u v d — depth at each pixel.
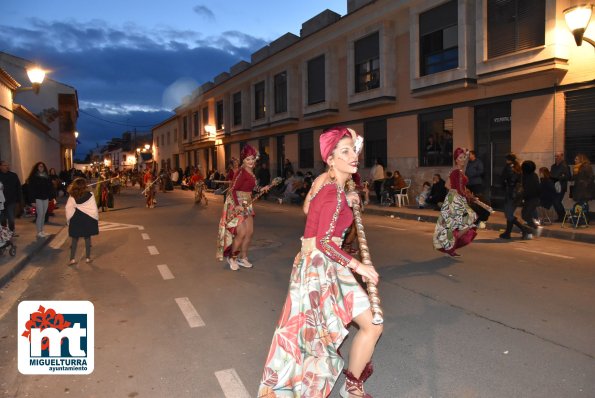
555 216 12.71
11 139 16.28
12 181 11.16
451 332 4.71
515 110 14.30
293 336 2.87
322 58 23.30
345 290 2.93
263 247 9.61
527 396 3.44
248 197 7.53
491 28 14.27
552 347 4.31
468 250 8.90
